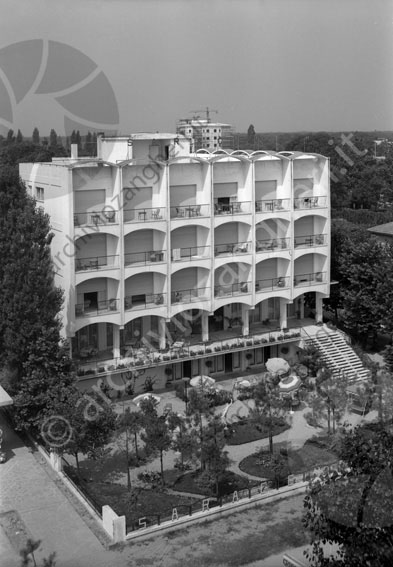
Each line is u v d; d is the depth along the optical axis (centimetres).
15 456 4406
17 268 4566
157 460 4356
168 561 3269
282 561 3209
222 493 3881
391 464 2309
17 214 4831
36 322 4553
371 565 2248
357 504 2314
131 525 3575
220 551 3328
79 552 3362
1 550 3391
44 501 3856
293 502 3750
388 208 9969
